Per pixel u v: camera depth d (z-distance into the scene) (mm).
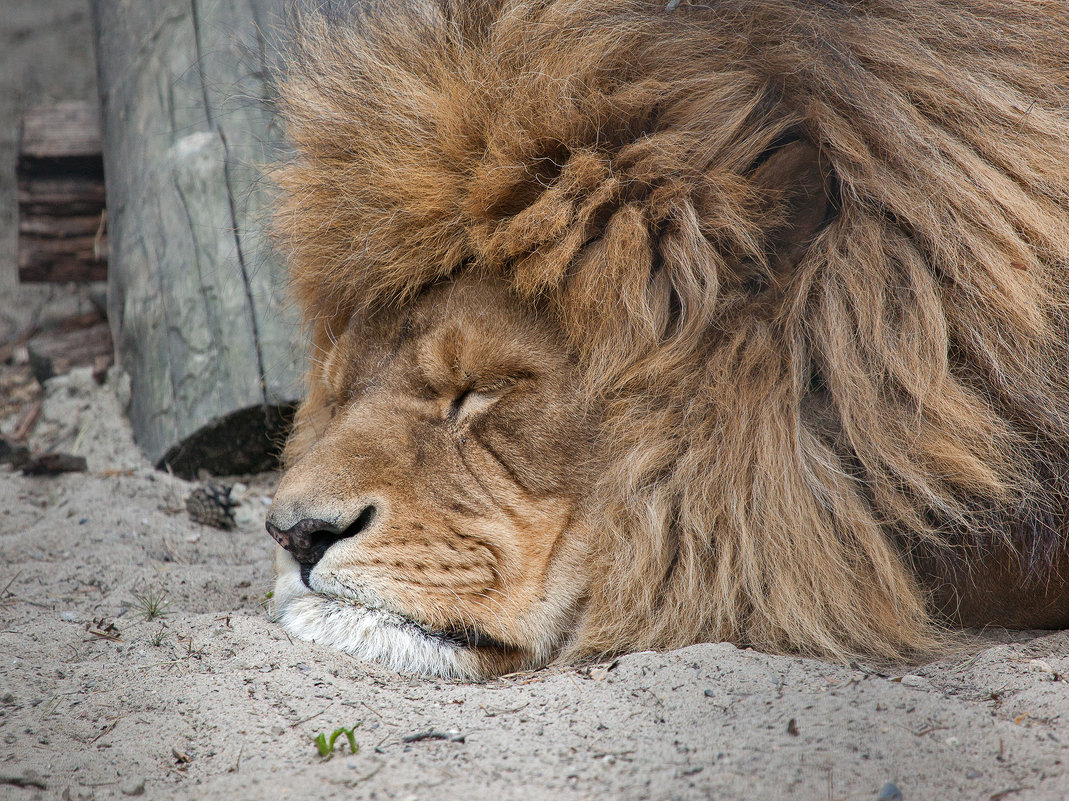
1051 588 6488
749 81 6797
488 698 6004
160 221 11320
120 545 9141
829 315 6453
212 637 6766
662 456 6516
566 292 6574
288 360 10242
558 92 6637
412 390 6930
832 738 5246
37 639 6910
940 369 6289
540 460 6703
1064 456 6406
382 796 4938
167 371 10852
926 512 6508
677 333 6520
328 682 6180
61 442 11375
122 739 5574
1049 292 6523
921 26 7145
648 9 7020
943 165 6590
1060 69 7219
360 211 7156
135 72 12289
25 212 13008
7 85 19438
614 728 5512
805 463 6402
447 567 6648
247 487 10695
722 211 6465
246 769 5250
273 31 9906
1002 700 5629
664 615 6570
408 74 7203
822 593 6375
